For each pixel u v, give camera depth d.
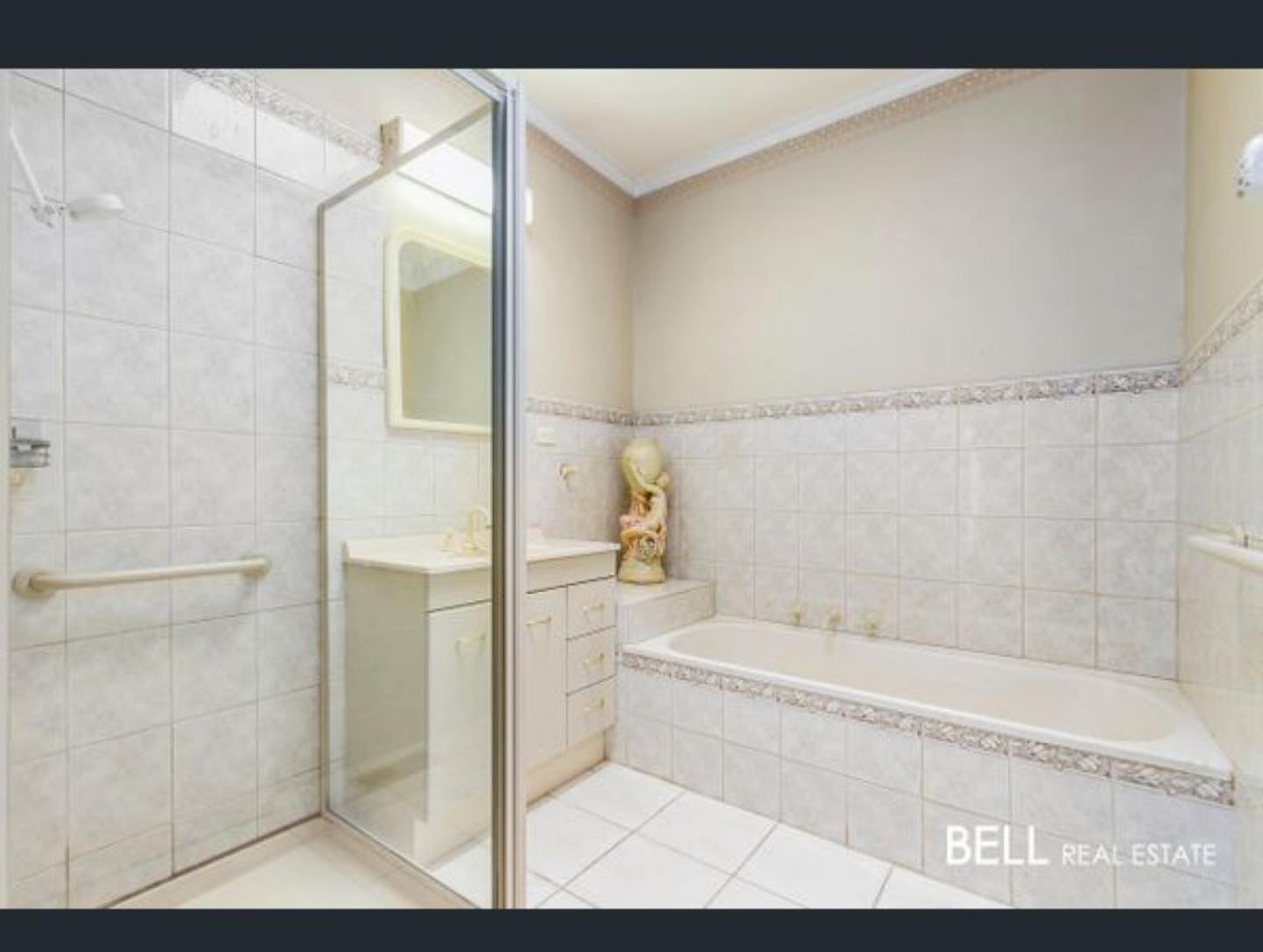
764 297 2.61
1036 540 2.01
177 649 1.39
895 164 2.30
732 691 1.93
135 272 1.31
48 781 1.20
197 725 1.42
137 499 1.32
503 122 1.39
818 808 1.75
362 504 1.70
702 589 2.61
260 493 1.52
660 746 2.08
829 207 2.45
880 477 2.31
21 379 1.16
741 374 2.66
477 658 1.44
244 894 1.43
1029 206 2.03
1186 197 1.76
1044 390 2.00
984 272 2.11
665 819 1.83
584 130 2.53
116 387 1.29
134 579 1.27
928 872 1.57
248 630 1.50
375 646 1.64
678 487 2.84
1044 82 2.01
